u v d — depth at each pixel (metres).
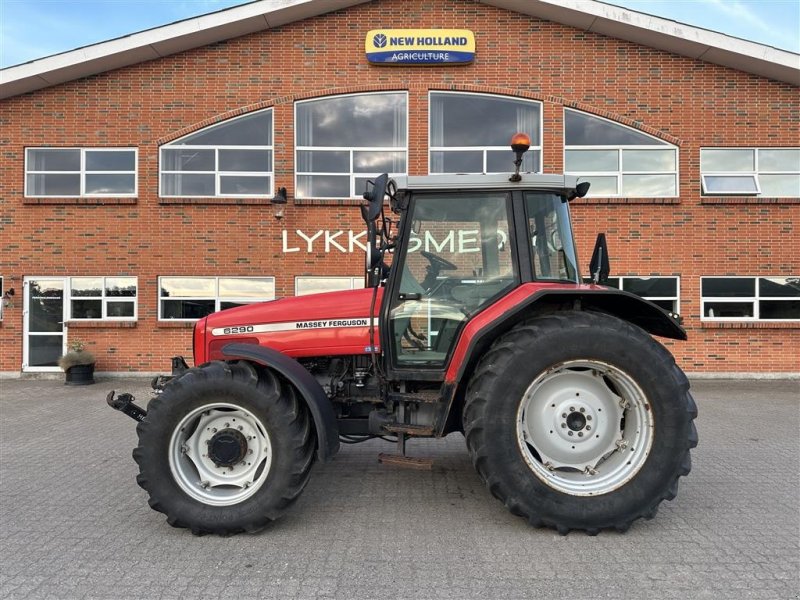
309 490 4.27
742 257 9.94
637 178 10.14
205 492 3.49
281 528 3.55
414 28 10.05
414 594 2.74
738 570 2.98
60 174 10.15
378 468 4.84
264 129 10.22
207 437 3.56
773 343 9.88
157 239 10.01
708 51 9.77
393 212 4.09
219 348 4.10
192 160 10.17
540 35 10.09
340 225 10.04
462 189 3.82
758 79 10.03
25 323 10.04
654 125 10.08
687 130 10.05
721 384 9.39
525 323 3.52
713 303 9.97
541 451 3.53
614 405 3.54
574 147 10.14
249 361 3.63
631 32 9.82
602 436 3.52
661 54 10.06
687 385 3.41
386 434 3.90
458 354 3.60
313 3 9.72
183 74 10.09
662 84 10.06
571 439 3.52
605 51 10.08
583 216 10.02
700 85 10.04
